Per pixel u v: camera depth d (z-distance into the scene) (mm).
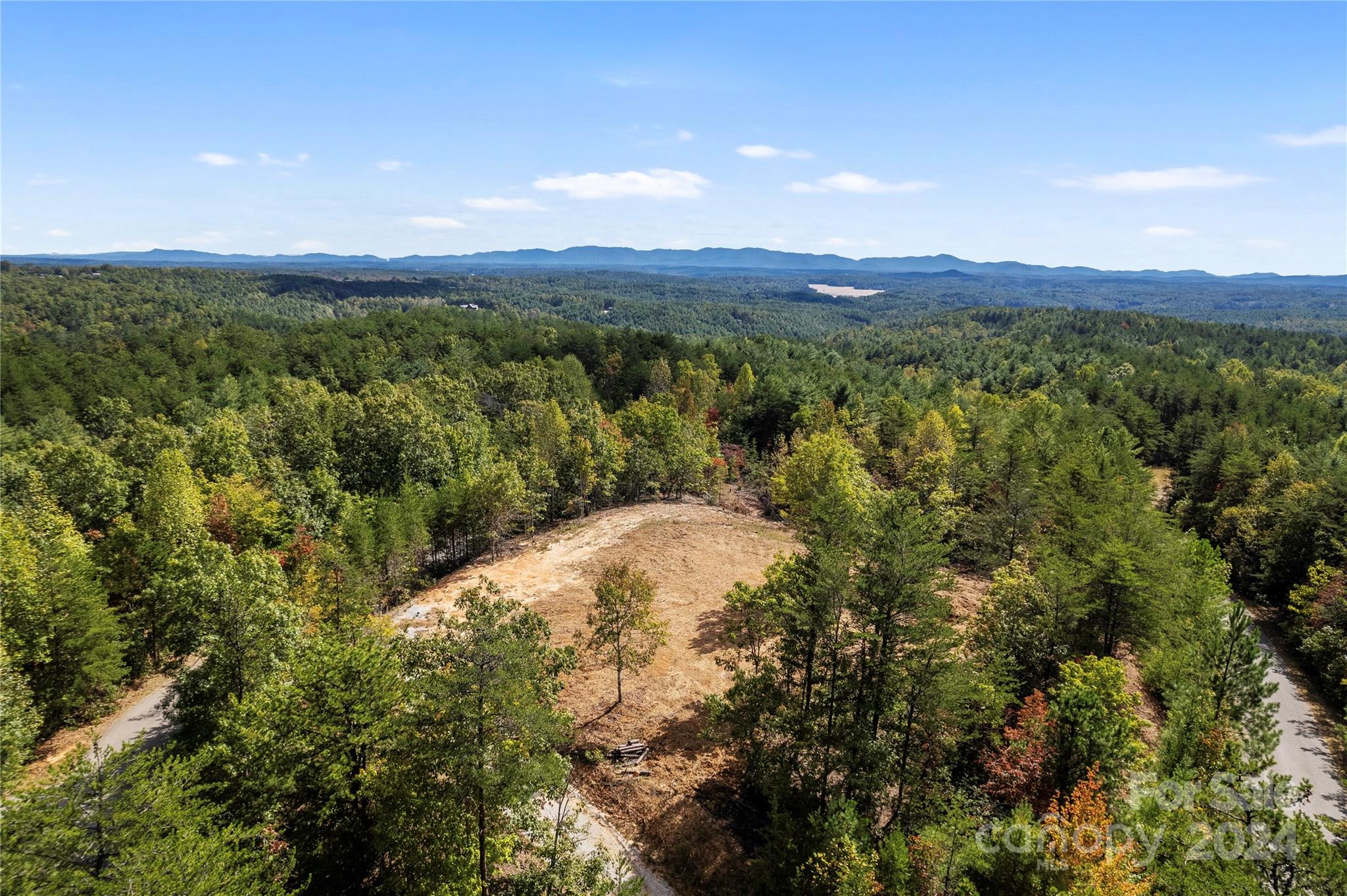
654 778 30328
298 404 79375
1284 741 39000
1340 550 53062
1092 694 24375
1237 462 75500
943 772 26500
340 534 48812
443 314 177625
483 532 58875
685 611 45844
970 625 34719
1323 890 18000
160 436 69125
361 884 23172
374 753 22984
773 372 127312
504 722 19609
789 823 23203
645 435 81500
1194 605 40906
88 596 36344
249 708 23391
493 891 23219
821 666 27484
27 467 59219
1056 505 49531
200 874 17562
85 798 17734
